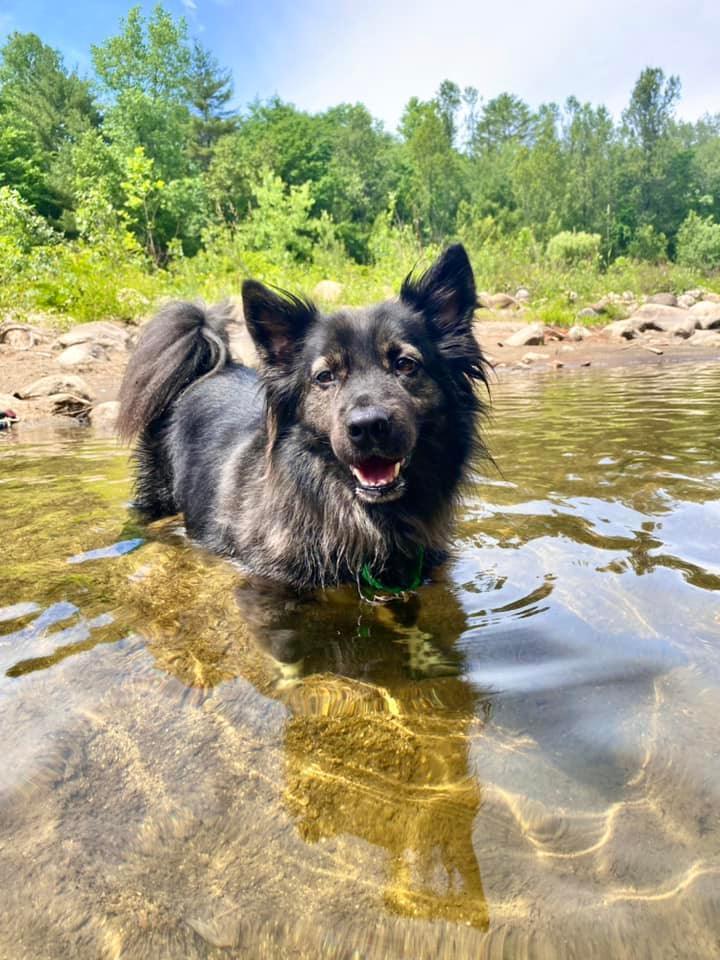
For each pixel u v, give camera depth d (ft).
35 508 2.27
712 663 1.18
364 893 0.74
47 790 0.92
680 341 7.89
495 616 1.43
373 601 1.61
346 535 1.75
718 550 1.66
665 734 1.00
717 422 3.14
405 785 0.92
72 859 0.80
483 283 11.96
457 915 0.71
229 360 2.76
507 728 1.05
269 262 11.12
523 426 3.27
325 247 13.98
